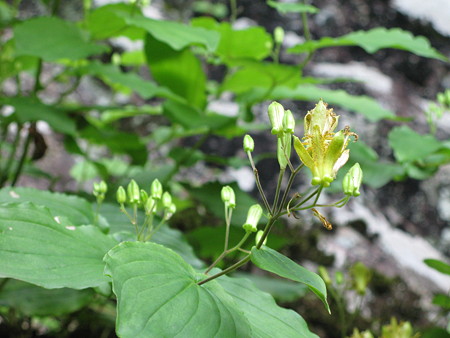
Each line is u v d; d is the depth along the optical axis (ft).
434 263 1.22
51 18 1.35
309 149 0.65
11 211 0.74
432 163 1.59
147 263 0.63
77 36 1.35
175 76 1.62
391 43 1.35
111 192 1.49
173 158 1.71
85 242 0.77
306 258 2.16
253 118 1.66
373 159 1.65
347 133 0.65
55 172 2.77
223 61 1.62
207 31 1.24
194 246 1.53
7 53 1.56
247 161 1.75
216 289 0.66
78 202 0.95
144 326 0.56
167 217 0.84
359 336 1.31
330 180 0.62
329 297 1.82
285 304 1.79
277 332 0.71
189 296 0.62
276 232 2.05
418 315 2.00
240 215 1.48
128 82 1.46
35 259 0.69
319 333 1.77
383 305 1.98
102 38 1.47
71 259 0.72
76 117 1.58
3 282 1.06
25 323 1.50
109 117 2.11
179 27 1.22
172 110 1.52
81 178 2.20
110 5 1.33
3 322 1.42
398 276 2.08
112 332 1.50
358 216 2.60
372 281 2.02
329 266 2.20
